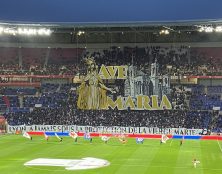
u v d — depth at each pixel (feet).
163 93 278.87
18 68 311.27
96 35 309.83
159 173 144.87
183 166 157.48
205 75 285.64
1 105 295.48
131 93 282.56
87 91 287.89
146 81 281.54
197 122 258.78
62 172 146.20
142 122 263.29
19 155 183.01
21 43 327.26
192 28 262.47
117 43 316.40
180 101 278.87
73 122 270.67
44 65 313.94
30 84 306.14
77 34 299.99
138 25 252.21
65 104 291.17
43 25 258.37
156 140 237.04
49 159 172.45
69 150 197.57
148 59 303.07
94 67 289.94
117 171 147.95
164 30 270.67
